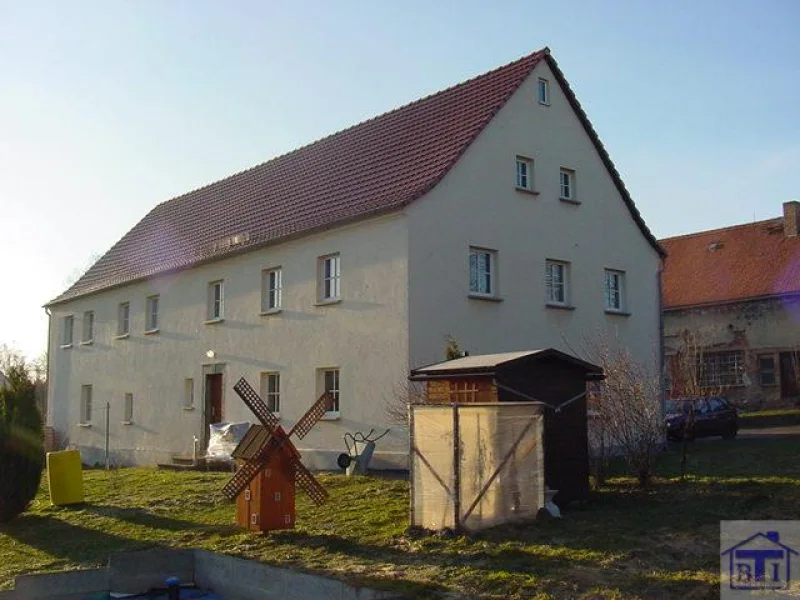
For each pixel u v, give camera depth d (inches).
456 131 799.7
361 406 740.7
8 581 421.7
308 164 1016.9
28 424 605.6
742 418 1259.8
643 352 920.9
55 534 547.2
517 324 785.6
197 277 1000.2
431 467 454.0
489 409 447.5
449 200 741.9
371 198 777.6
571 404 510.9
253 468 489.7
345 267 772.6
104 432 1183.6
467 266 749.9
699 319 1503.4
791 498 467.5
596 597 319.9
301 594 362.9
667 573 344.2
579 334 847.7
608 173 914.1
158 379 1063.6
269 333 868.0
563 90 874.1
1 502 589.6
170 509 605.9
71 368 1298.0
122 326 1175.6
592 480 563.5
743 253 1565.0
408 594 332.8
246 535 483.5
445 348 718.5
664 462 668.7
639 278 935.0
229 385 926.4
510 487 447.5
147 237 1263.5
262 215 960.9
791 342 1382.9
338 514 524.7
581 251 867.4
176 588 403.9
